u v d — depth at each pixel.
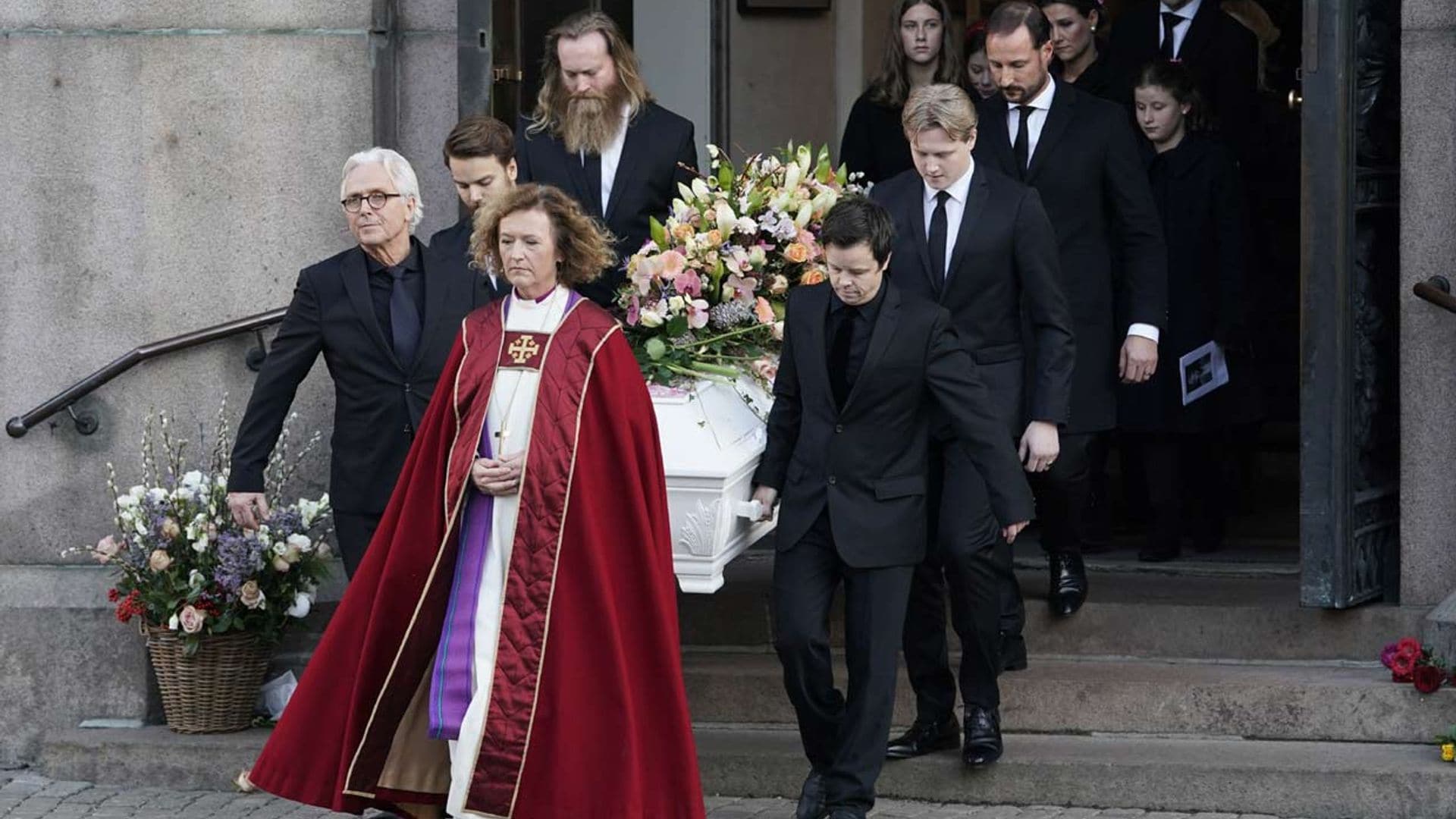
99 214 26.22
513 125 29.56
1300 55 34.94
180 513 24.55
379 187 22.09
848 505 20.84
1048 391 22.08
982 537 21.67
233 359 26.14
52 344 26.36
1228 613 24.91
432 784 20.42
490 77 25.28
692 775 19.70
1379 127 24.94
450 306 22.36
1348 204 24.12
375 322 22.30
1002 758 22.67
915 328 20.83
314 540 25.88
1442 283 24.08
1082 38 29.17
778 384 21.53
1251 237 30.34
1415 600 24.61
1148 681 23.80
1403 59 24.30
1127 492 31.14
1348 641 24.64
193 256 26.17
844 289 20.67
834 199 23.30
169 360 26.20
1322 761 22.44
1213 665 24.78
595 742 19.48
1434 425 24.42
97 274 26.27
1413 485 24.55
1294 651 24.80
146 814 23.11
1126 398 27.78
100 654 25.39
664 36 33.97
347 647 20.22
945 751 23.11
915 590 22.50
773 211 22.98
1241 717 23.55
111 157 26.16
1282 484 34.88
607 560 19.78
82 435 26.33
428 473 20.14
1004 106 24.02
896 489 20.92
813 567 21.11
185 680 24.53
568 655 19.52
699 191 23.02
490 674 19.56
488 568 19.88
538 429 19.77
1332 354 24.14
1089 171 23.80
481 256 20.30
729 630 25.89
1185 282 27.66
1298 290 35.47
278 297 26.14
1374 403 25.05
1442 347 24.31
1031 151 23.83
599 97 23.72
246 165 26.08
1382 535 25.30
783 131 34.31
